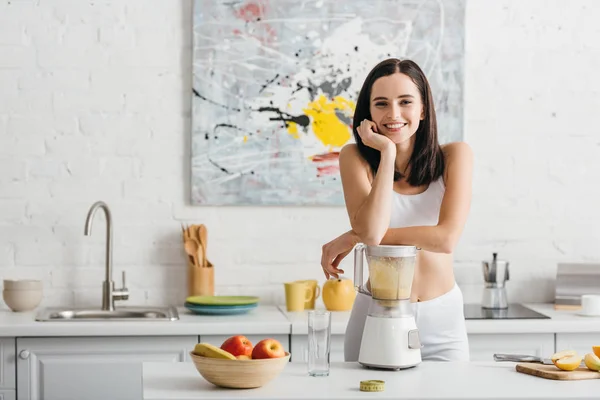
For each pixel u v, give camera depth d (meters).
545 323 3.61
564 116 4.22
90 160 4.00
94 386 3.48
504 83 4.19
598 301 3.76
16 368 3.44
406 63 2.73
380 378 2.29
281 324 3.51
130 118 4.02
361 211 2.61
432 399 2.05
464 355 2.86
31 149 3.97
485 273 3.98
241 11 4.04
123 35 4.02
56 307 3.95
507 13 4.19
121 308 3.89
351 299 3.92
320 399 2.05
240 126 4.04
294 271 4.11
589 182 4.22
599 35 4.21
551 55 4.21
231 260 4.08
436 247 2.68
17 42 3.96
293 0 4.06
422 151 2.78
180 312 3.82
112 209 4.02
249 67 4.05
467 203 2.78
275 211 4.10
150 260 4.04
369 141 2.62
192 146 4.02
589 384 2.21
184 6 4.04
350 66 4.09
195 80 4.02
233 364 2.11
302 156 4.07
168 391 2.14
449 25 4.13
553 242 4.21
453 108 4.14
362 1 4.09
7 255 3.97
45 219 3.98
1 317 3.64
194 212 4.07
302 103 4.07
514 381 2.25
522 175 4.20
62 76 3.99
